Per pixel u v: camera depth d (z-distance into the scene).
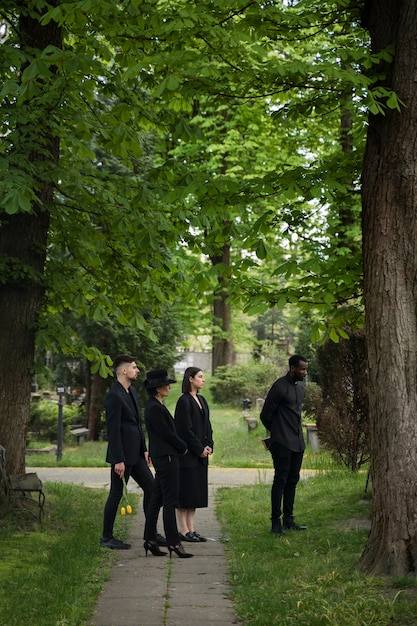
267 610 6.11
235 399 32.91
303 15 7.75
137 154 9.84
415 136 7.09
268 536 9.06
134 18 8.48
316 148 25.20
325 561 7.45
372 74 7.34
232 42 7.11
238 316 43.00
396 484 6.79
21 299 10.68
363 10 7.79
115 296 12.45
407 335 6.96
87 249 11.74
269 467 16.45
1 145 9.90
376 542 6.91
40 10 9.73
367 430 13.85
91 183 10.70
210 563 7.91
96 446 22.19
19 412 10.61
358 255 8.65
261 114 25.64
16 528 9.31
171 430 8.27
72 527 9.78
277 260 28.34
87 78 9.77
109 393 8.90
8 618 5.78
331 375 14.23
